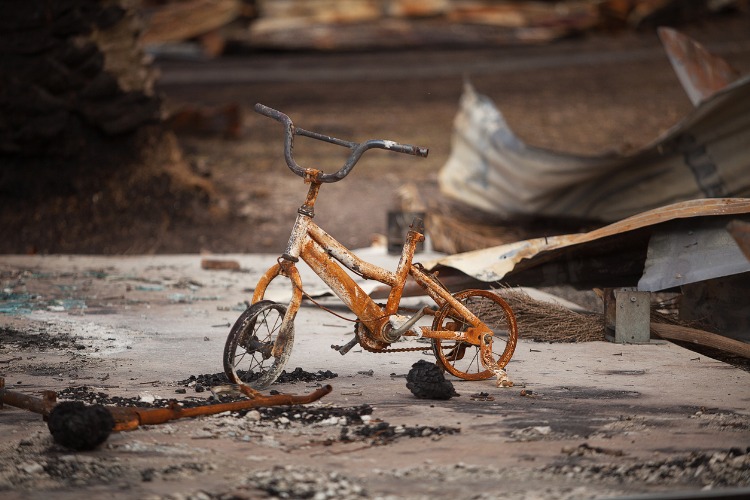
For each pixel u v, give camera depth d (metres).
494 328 13.66
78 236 25.75
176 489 7.38
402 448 8.42
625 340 13.23
